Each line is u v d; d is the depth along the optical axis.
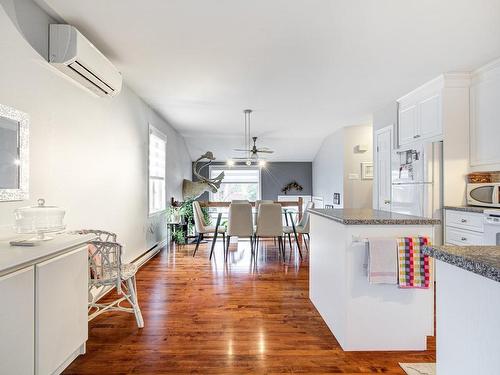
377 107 4.77
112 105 3.33
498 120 3.03
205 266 4.27
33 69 2.03
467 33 2.47
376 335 2.06
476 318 0.85
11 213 1.83
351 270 2.05
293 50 2.77
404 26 2.36
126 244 3.75
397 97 4.23
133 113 3.98
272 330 2.36
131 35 2.47
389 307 2.06
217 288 3.33
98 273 2.24
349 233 2.05
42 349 1.48
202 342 2.18
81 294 1.87
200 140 7.74
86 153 2.76
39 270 1.46
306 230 4.93
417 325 2.06
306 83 3.66
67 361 1.78
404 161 3.85
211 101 4.42
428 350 2.07
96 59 2.39
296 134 7.18
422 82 3.65
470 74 3.33
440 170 3.41
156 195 5.30
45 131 2.17
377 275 1.97
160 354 2.03
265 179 9.21
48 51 2.15
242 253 5.14
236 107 4.76
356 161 6.28
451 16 2.22
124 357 1.99
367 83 3.66
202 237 6.04
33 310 1.43
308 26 2.35
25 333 1.38
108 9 2.11
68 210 2.47
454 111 3.40
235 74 3.35
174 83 3.64
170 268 4.16
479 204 3.21
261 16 2.21
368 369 1.86
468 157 3.40
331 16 2.21
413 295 2.06
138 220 4.19
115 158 3.41
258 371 1.84
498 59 2.98
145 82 3.60
